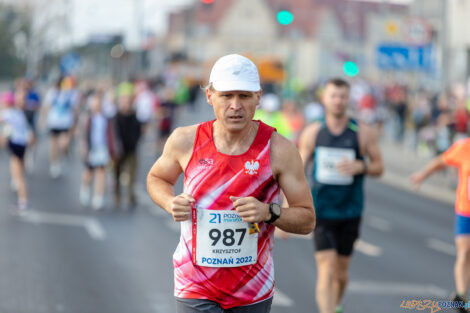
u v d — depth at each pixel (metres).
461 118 35.62
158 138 47.25
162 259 18.34
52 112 34.62
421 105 52.38
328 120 13.05
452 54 69.88
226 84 6.92
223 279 7.33
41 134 56.62
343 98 12.84
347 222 12.75
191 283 7.40
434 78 76.31
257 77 7.07
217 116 7.13
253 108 7.09
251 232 7.28
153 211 26.38
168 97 48.09
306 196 7.32
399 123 57.78
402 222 27.62
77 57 67.50
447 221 28.48
